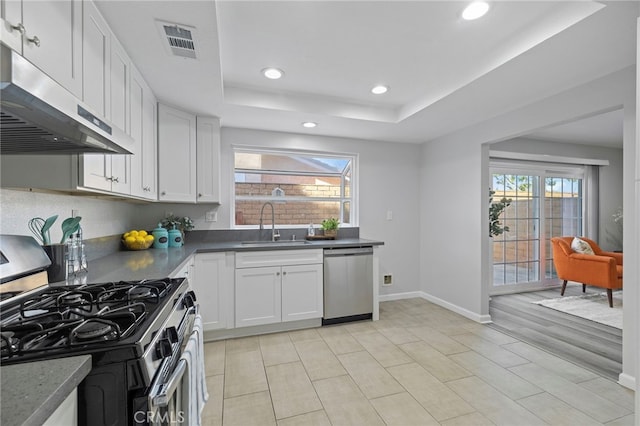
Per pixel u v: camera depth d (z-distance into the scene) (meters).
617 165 5.12
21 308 0.99
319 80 2.52
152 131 2.34
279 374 2.18
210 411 1.78
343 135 3.74
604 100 2.12
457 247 3.55
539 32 1.72
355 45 2.00
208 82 2.16
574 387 2.01
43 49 0.96
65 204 1.76
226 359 2.40
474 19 1.72
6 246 1.18
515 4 1.59
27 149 1.21
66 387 0.59
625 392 1.96
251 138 3.46
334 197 3.98
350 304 3.19
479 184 3.24
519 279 4.59
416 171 4.21
